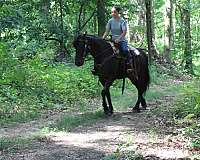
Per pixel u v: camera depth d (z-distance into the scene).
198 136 9.80
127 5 27.83
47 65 20.52
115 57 13.56
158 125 11.45
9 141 10.03
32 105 15.23
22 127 12.19
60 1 25.34
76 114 14.12
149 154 8.52
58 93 17.52
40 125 12.43
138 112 14.16
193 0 43.34
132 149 8.95
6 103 14.88
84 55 13.39
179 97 17.70
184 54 38.56
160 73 31.72
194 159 8.12
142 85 14.57
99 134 10.84
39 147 9.58
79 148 9.41
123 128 11.48
